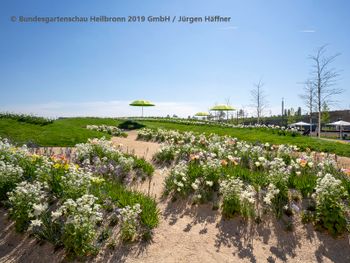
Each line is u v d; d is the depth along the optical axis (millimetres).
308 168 7438
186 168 6816
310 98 23969
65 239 4133
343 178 6395
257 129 19922
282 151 9453
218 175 6445
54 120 19094
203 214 5605
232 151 10078
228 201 5410
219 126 23234
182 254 4426
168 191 6570
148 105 29000
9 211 4996
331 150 12078
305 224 5074
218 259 4328
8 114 16703
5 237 4586
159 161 9625
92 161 8375
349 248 4535
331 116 48125
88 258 4168
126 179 7465
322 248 4570
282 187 5785
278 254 4473
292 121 46656
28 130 14258
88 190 5441
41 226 4520
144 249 4488
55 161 6648
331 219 4734
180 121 28578
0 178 5305
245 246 4652
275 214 5273
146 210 5246
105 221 4949
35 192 4742
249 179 6508
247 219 5289
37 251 4289
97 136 15133
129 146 13297
